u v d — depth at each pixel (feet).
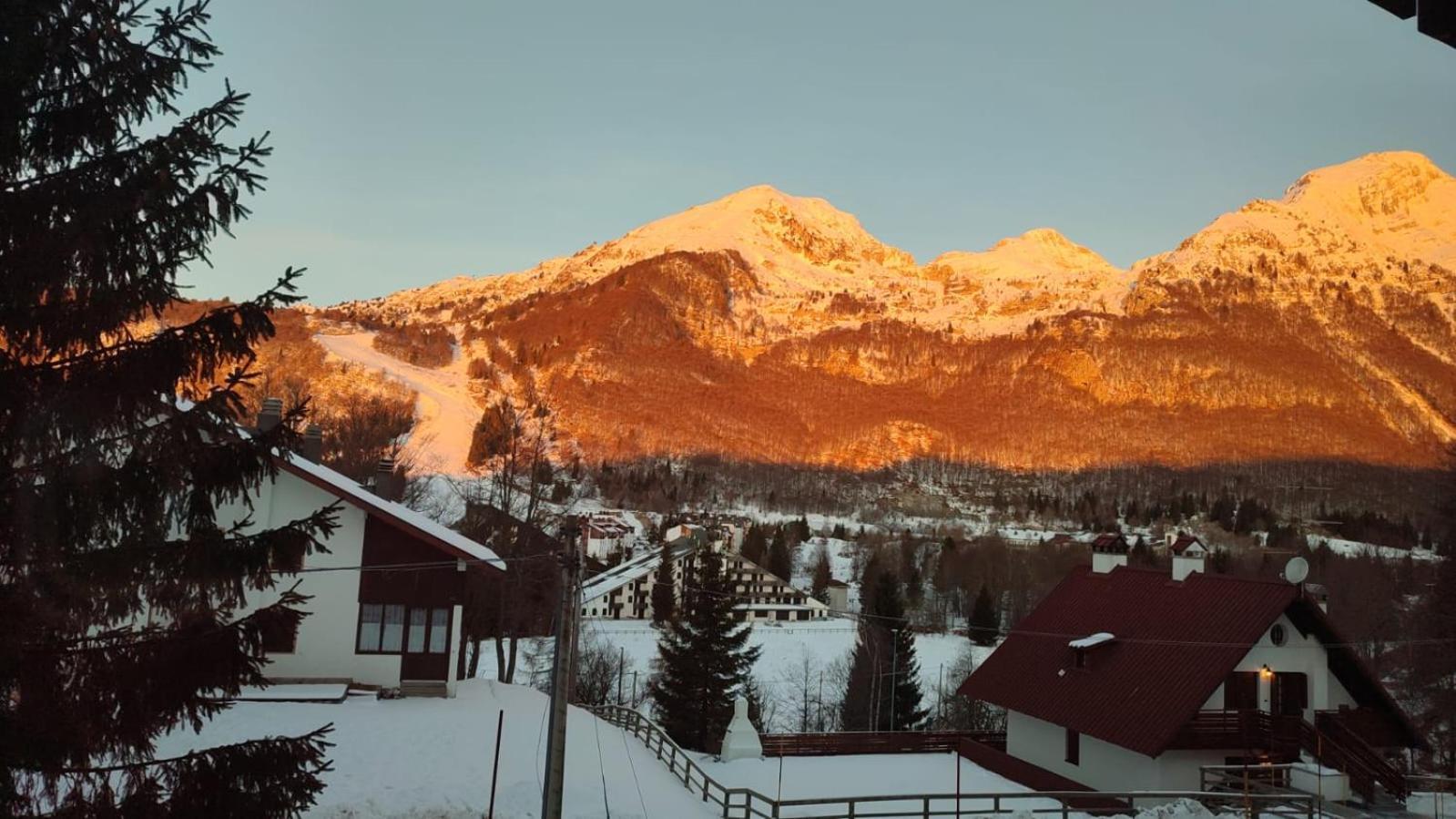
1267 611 86.53
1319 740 81.71
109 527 30.01
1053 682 97.76
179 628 30.91
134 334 30.68
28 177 29.01
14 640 27.48
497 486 176.55
